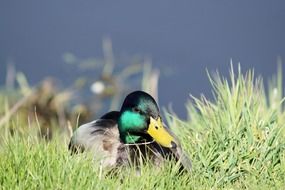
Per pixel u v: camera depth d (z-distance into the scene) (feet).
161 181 25.76
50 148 27.07
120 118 27.86
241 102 30.01
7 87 46.42
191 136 29.94
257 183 27.32
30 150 26.68
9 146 26.81
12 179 25.21
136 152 27.48
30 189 24.89
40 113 43.83
